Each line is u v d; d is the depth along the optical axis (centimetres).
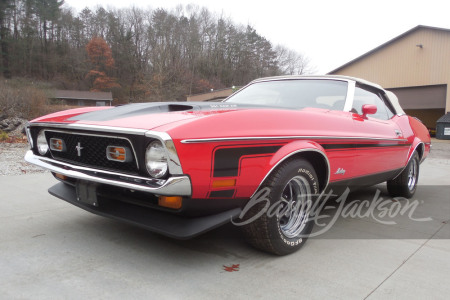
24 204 326
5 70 5150
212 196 181
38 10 5744
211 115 185
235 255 223
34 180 436
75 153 211
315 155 239
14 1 5362
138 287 177
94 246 229
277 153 204
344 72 2320
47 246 228
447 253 243
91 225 271
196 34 5631
